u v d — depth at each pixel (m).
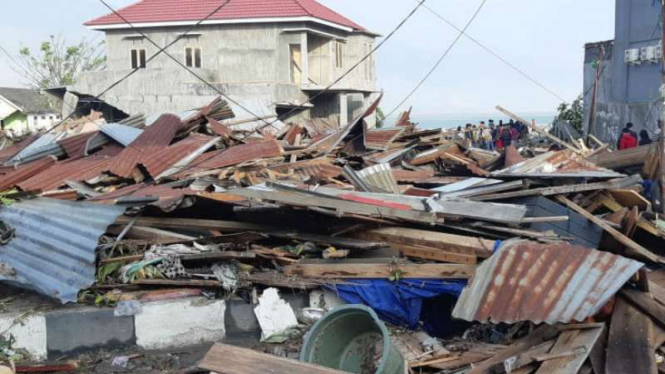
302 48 32.75
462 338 8.19
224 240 9.12
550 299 7.02
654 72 24.02
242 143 14.51
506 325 8.05
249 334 8.48
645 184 12.27
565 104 32.94
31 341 8.13
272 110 22.52
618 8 26.44
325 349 7.48
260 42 32.78
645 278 7.16
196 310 8.38
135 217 9.24
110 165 12.32
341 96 34.91
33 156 13.60
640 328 6.80
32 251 8.72
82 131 15.81
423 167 15.09
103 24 33.81
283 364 6.55
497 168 14.82
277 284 8.58
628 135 18.75
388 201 9.08
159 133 13.80
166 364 7.97
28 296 8.86
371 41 38.47
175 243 9.14
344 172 11.22
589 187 10.32
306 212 9.16
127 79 32.47
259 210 9.27
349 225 9.15
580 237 9.47
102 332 8.21
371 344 7.73
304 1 34.47
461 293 7.44
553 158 12.34
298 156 14.17
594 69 29.72
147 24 33.28
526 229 9.10
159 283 8.53
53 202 9.41
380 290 8.41
